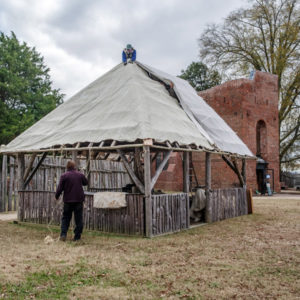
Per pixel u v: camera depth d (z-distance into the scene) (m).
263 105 30.03
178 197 9.82
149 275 5.41
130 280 5.16
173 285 4.96
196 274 5.48
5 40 30.27
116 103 10.44
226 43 37.97
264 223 11.41
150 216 8.58
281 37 34.81
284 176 40.91
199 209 11.48
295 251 7.15
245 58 37.41
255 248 7.42
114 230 9.10
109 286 4.91
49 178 15.02
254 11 35.12
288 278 5.32
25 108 29.80
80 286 4.90
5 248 7.23
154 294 4.60
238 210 13.53
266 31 35.75
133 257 6.53
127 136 8.97
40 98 30.83
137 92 10.50
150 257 6.55
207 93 30.45
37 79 32.00
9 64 28.95
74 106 11.75
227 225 10.95
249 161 27.80
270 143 30.50
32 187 14.17
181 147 10.09
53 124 11.45
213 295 4.58
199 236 8.87
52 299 4.41
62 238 8.09
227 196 12.82
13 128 25.78
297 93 34.59
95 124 10.09
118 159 18.20
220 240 8.34
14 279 5.15
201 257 6.59
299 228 10.29
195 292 4.68
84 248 7.27
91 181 15.80
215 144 11.33
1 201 13.94
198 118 12.20
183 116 11.20
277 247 7.54
